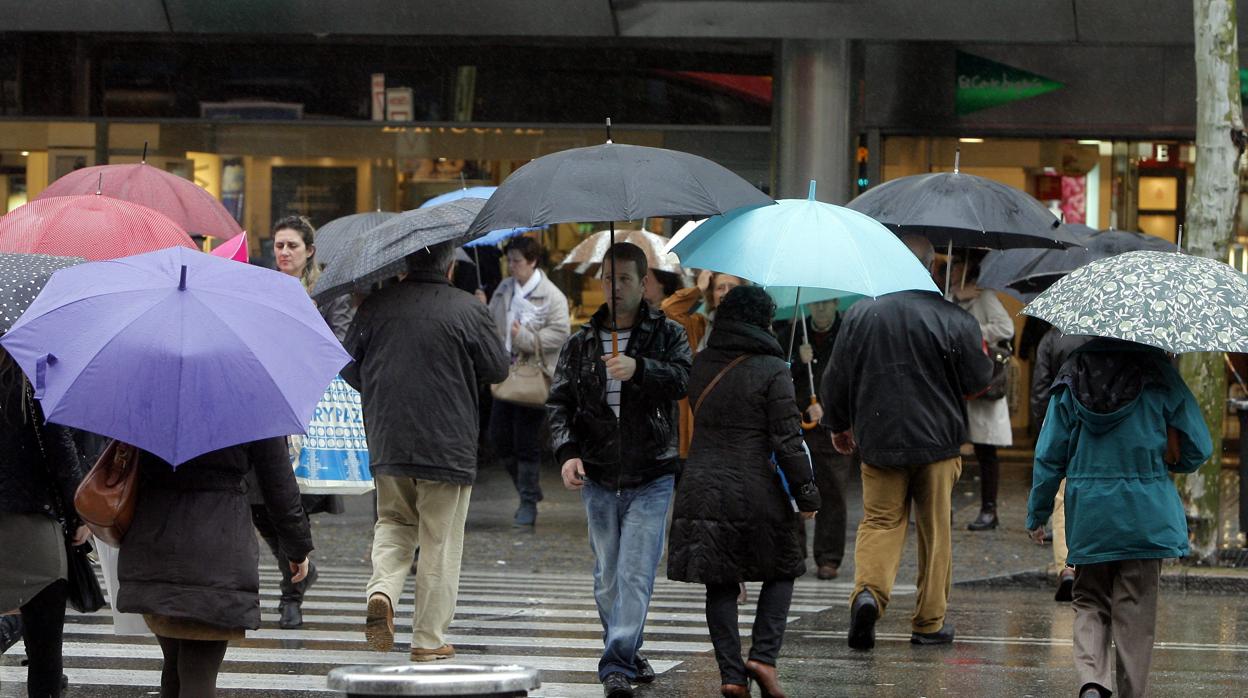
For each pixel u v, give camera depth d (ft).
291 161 167.94
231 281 48.52
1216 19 112.78
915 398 78.64
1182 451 61.82
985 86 168.14
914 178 84.64
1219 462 115.14
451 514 71.56
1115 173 170.30
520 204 62.80
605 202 62.13
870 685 69.10
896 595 105.29
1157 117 167.53
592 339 66.95
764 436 63.36
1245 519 117.39
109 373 45.55
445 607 71.72
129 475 48.60
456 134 167.32
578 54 165.99
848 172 159.33
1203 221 113.19
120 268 48.91
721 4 153.07
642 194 62.39
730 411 63.36
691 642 81.97
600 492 66.49
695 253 67.51
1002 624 90.43
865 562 79.46
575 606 94.84
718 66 164.66
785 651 78.84
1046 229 81.46
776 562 62.80
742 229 66.08
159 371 45.62
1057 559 102.12
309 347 48.06
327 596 97.45
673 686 68.64
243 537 49.65
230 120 167.94
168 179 92.73
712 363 64.13
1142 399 61.21
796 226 65.21
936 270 129.80
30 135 168.86
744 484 62.75
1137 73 167.22
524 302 131.03
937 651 79.30
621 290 66.18
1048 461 62.54
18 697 64.39
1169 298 59.36
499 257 154.10
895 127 168.66
